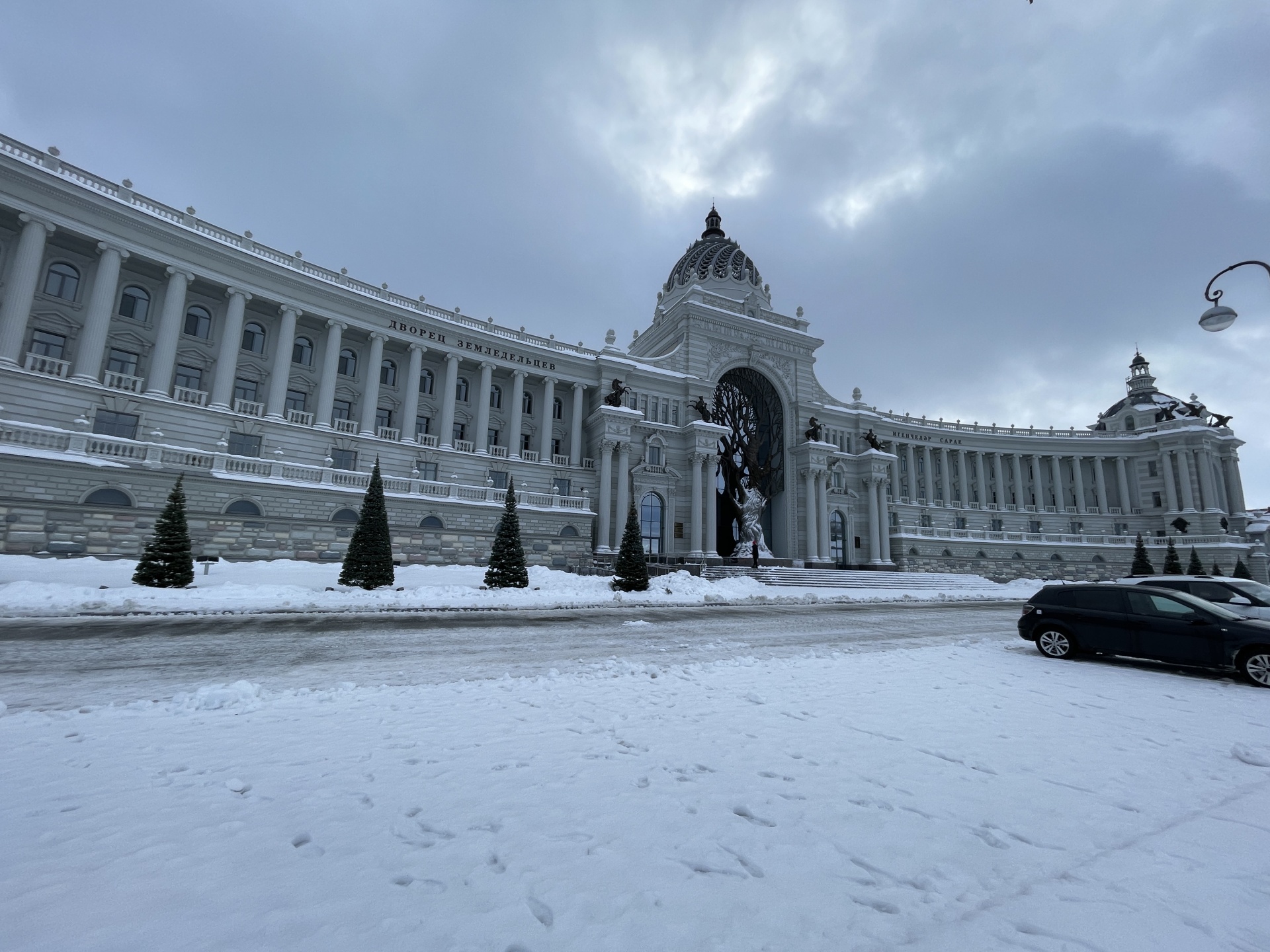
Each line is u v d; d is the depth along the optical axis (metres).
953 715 8.63
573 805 5.26
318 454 41.31
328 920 3.55
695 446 56.84
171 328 36.59
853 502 69.25
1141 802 5.59
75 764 6.10
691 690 10.00
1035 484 82.38
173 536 24.42
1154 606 12.88
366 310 45.06
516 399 51.84
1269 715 9.01
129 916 3.52
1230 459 81.12
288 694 9.31
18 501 28.06
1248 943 3.53
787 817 5.08
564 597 29.30
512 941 3.40
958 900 3.92
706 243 76.44
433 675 11.21
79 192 33.69
